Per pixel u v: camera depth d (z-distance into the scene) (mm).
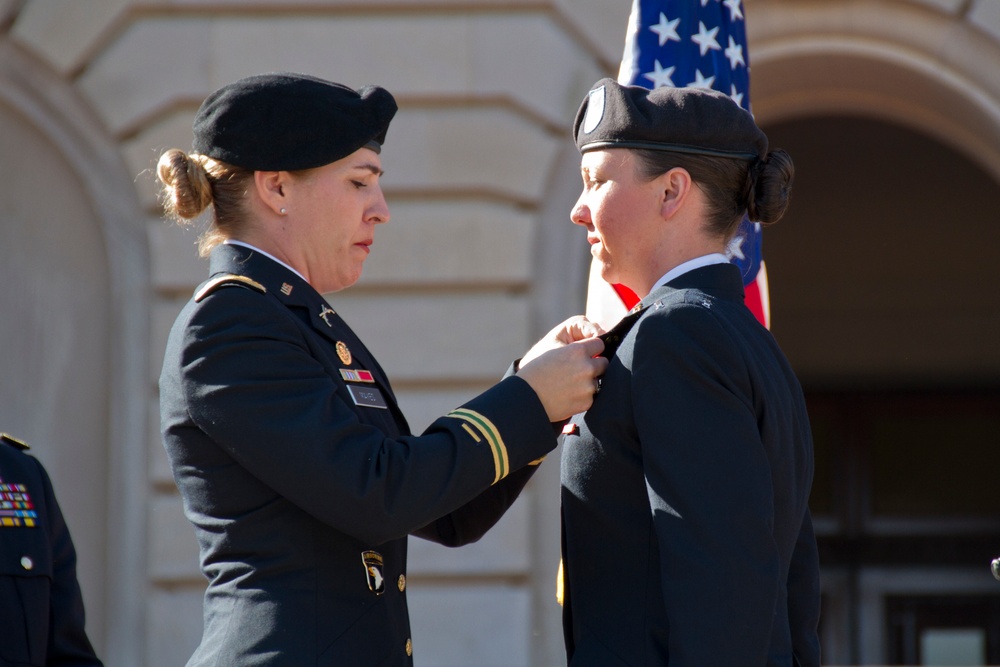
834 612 34969
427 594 20562
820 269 34625
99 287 21781
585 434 7930
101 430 21656
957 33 20578
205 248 8797
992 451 35031
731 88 11859
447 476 7715
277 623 7641
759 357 7742
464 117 21219
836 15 20781
